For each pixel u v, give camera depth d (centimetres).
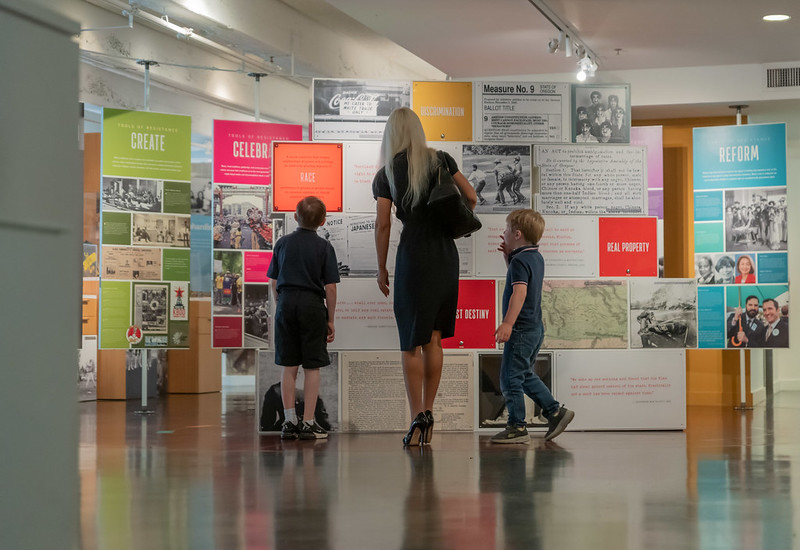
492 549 210
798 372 1305
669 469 373
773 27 789
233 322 746
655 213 880
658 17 759
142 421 703
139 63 873
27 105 94
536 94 596
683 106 941
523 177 591
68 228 99
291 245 545
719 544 214
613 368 591
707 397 964
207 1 711
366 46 998
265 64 870
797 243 1313
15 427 92
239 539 226
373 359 576
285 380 545
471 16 760
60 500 98
